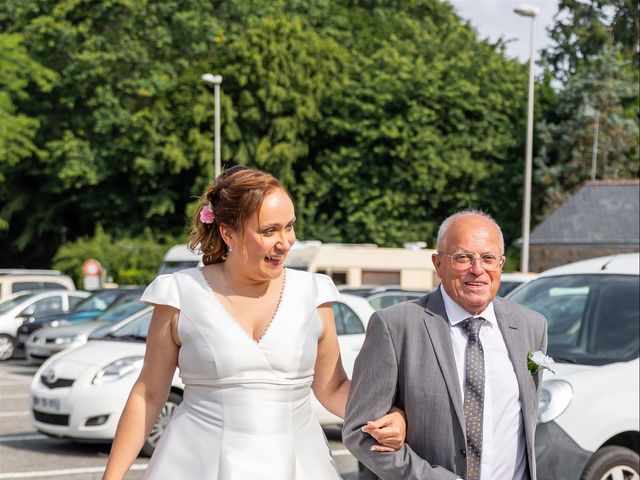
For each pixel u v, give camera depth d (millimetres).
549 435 5797
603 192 36094
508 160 42219
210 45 43188
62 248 39125
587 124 41938
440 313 3471
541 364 3420
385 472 3379
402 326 3463
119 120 39750
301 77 39656
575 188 42281
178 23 41906
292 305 3533
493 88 41688
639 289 6816
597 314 6734
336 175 39438
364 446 3432
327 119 40188
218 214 3463
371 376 3465
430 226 40062
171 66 41469
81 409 9156
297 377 3506
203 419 3459
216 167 34125
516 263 40625
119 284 38094
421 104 40000
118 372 9219
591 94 42750
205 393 3465
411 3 49875
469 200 40500
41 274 26734
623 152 43250
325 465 3568
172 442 3488
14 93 36531
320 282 3648
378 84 39719
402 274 25141
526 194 26062
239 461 3379
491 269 3434
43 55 40312
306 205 40406
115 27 41250
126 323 10438
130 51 40062
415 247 26391
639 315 6605
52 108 41281
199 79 39594
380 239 39156
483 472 3348
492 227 3477
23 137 35688
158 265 38656
